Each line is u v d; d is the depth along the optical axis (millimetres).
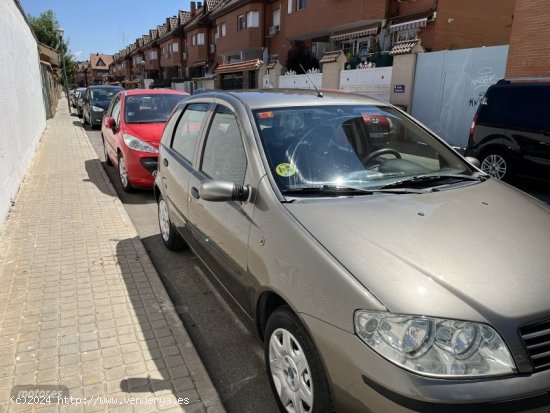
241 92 3684
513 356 1774
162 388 2656
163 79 55531
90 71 111875
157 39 56844
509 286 1948
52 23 45156
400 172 3061
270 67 24359
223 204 3076
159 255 4945
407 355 1785
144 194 7832
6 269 4293
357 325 1893
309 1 23781
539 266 2094
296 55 25484
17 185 7273
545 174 7730
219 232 3105
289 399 2375
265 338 2545
